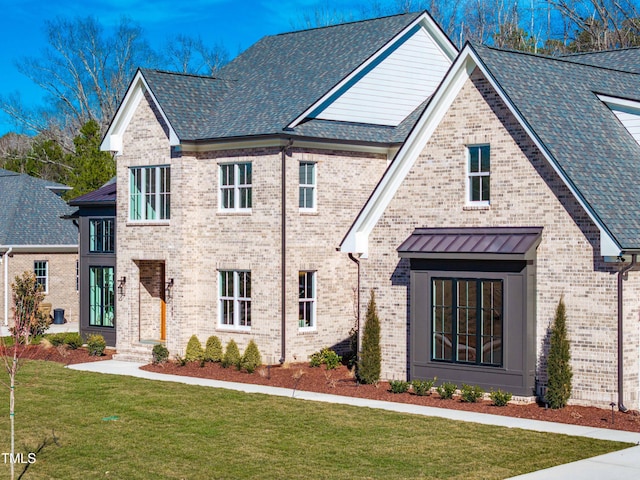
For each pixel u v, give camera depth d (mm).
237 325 31875
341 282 32438
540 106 24547
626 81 28391
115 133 34312
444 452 18984
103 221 37750
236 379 28328
